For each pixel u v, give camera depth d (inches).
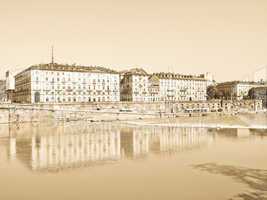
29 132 2600.9
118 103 4579.2
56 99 4911.4
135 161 1238.9
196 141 1909.4
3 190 826.8
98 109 4323.3
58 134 2433.6
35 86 4741.6
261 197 730.2
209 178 930.1
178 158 1299.2
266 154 1370.6
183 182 887.1
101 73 5388.8
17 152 1497.3
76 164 1184.2
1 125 3326.8
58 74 4943.4
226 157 1305.4
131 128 3031.5
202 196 749.3
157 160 1257.4
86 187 849.5
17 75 5757.9
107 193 790.5
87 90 5216.5
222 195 752.3
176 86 6673.2
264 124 3528.5
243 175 968.9
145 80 6058.1
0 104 3599.9
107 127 3174.2
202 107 6058.1
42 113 3774.6
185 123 3772.1
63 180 929.5
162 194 775.1
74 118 4010.8
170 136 2235.5
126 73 6161.4
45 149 1596.9
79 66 5433.1
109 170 1067.9
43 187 853.2
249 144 1737.2
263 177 938.7
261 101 7007.9
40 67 4822.8
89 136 2272.4
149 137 2177.7
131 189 824.9
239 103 6668.3
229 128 2982.3
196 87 7047.2
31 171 1062.4
